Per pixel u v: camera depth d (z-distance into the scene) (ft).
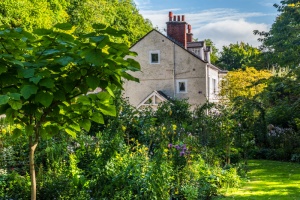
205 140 34.71
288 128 54.34
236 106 49.85
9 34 6.89
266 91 52.31
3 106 7.19
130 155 21.63
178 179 22.91
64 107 7.75
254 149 47.88
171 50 87.35
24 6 70.85
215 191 25.62
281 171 37.17
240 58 190.49
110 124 28.66
